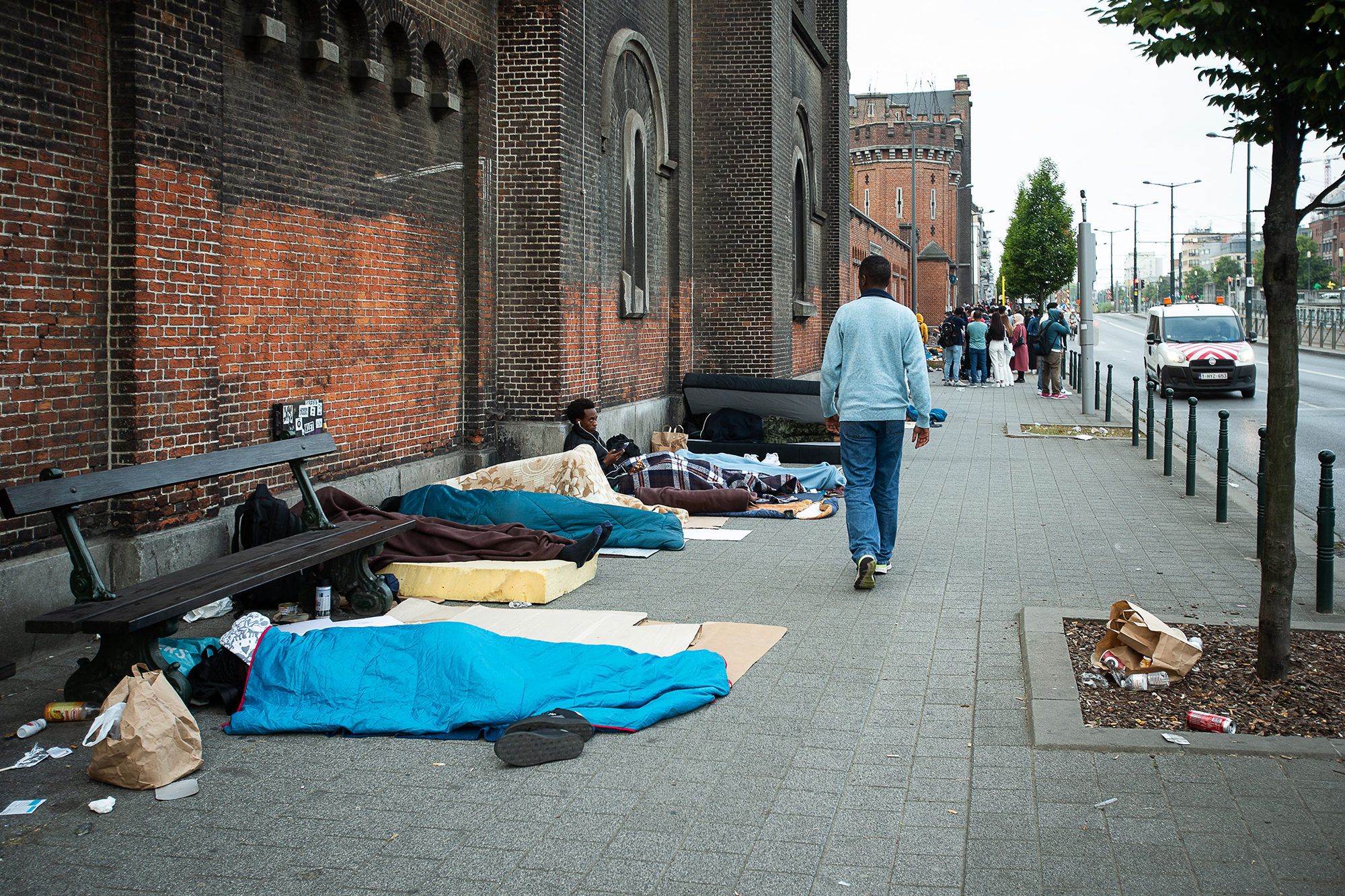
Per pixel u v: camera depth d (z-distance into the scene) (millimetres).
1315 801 3834
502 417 12008
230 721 4840
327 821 3834
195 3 6875
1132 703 4789
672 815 3859
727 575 7730
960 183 93562
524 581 6906
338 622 6270
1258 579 7359
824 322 26188
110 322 6500
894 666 5547
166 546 6664
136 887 3373
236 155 7617
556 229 11812
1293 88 4488
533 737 4383
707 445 14047
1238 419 19953
